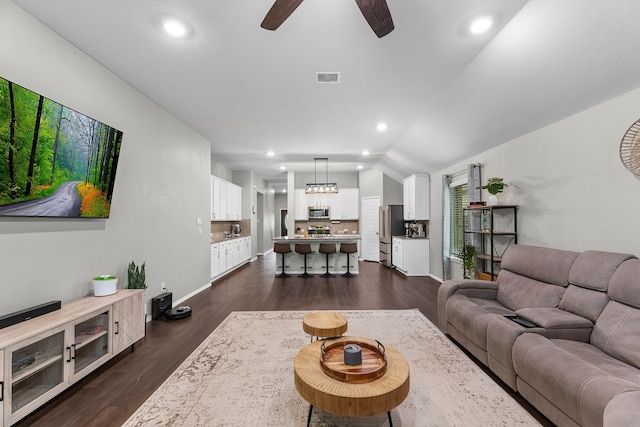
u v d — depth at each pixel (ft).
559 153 9.62
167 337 10.30
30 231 7.11
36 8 6.84
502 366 7.20
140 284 10.31
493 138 12.57
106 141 9.12
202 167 16.85
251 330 10.89
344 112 13.29
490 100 10.39
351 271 21.95
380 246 27.53
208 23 7.32
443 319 10.63
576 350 6.41
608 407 4.19
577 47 7.06
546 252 9.12
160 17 7.13
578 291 7.62
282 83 10.53
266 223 36.24
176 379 7.57
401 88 10.87
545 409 5.83
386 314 12.62
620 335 6.22
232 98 11.81
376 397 4.86
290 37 7.89
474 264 13.93
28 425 5.88
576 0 6.12
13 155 6.33
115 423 5.97
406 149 18.81
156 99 11.93
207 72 9.78
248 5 6.70
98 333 7.68
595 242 8.40
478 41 7.98
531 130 10.82
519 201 11.55
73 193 8.02
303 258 22.06
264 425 5.93
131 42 8.15
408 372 5.60
